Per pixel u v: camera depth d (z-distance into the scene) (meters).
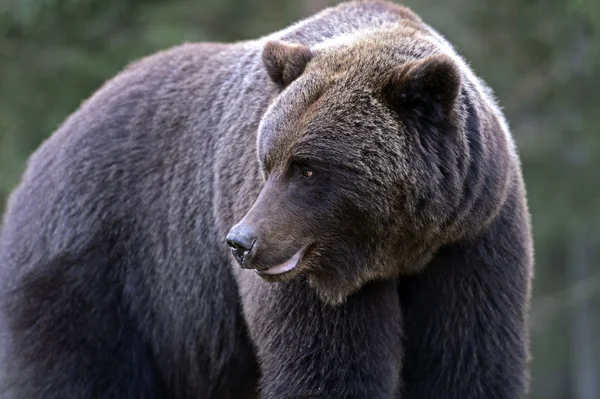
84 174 11.86
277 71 9.66
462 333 10.12
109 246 11.66
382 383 9.80
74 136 12.17
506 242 9.96
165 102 11.86
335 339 9.61
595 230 30.75
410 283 10.23
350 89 9.07
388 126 8.94
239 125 10.70
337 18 10.75
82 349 11.62
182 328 11.61
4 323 12.05
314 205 9.00
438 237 9.34
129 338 11.84
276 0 27.70
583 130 28.22
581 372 36.94
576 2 24.44
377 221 9.05
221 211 10.64
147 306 11.80
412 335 10.46
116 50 26.28
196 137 11.39
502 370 10.14
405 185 8.97
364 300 9.67
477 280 9.92
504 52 28.03
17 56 26.67
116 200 11.69
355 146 8.88
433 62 8.74
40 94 26.55
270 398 9.78
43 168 12.30
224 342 11.30
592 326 36.59
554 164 29.31
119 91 12.27
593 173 29.17
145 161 11.67
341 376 9.62
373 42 9.52
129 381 11.88
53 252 11.80
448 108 8.93
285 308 9.71
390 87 8.97
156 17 26.11
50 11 25.97
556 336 39.31
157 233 11.55
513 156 10.21
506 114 27.98
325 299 9.45
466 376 10.20
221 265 10.97
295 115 9.08
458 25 27.67
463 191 9.24
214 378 11.62
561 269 37.66
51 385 11.62
